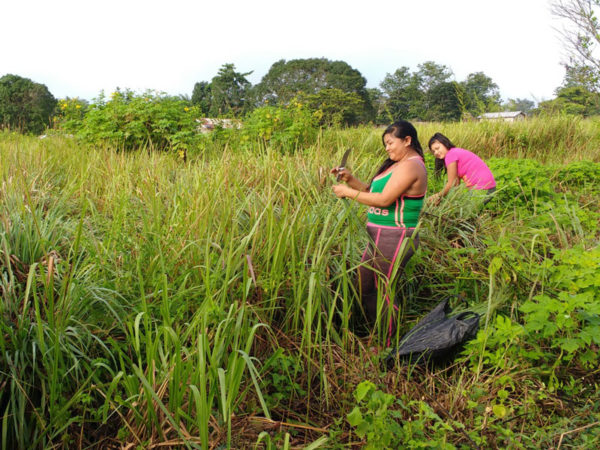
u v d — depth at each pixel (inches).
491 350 117.0
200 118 373.7
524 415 95.7
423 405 89.9
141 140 338.6
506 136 416.8
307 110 376.2
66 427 83.4
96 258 113.0
